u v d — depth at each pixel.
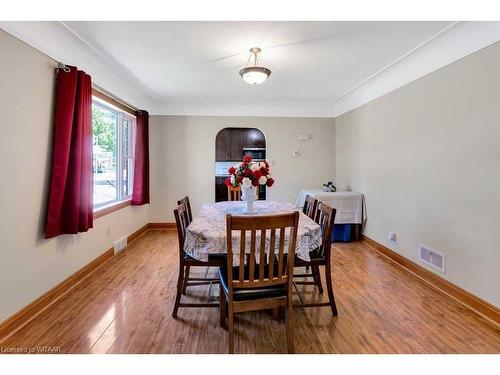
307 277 2.96
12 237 1.97
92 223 2.78
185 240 2.07
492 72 2.09
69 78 2.41
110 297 2.48
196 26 2.27
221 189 6.14
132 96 4.05
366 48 2.68
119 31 2.35
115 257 3.56
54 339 1.87
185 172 5.06
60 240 2.50
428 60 2.74
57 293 2.45
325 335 1.94
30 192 2.14
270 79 3.67
